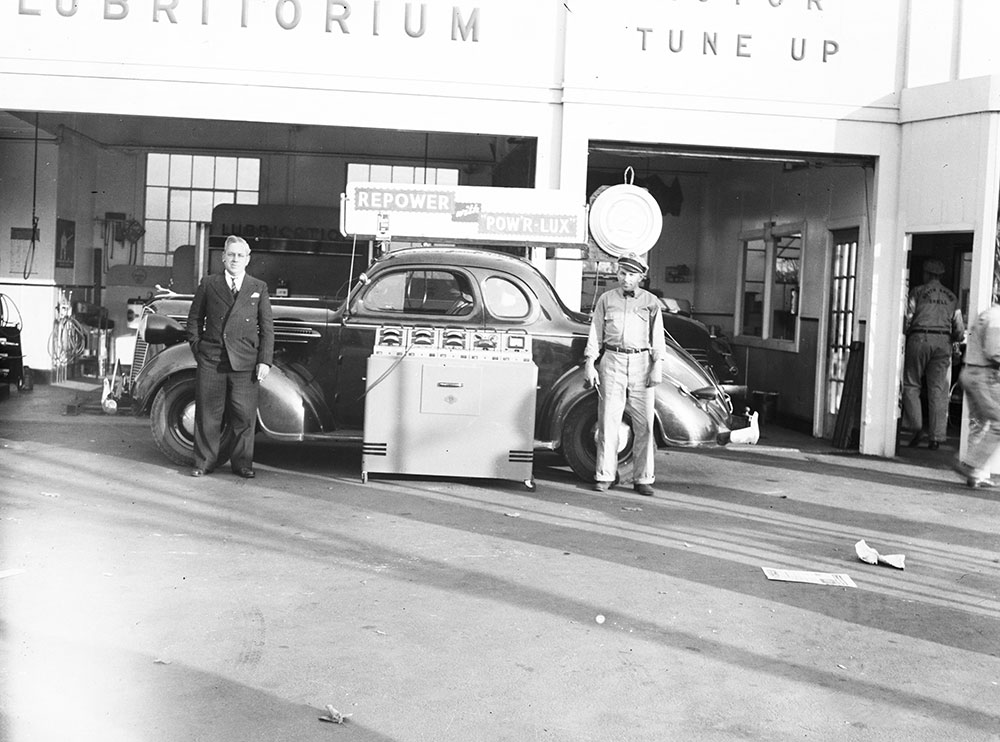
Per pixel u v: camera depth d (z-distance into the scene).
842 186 12.88
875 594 6.31
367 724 4.13
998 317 9.94
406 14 11.41
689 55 11.59
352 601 5.71
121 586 5.81
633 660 4.98
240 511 7.78
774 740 4.13
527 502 8.55
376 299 9.45
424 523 7.63
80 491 8.25
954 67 11.71
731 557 7.04
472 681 4.62
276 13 11.36
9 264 16.27
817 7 11.70
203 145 18.08
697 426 9.37
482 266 9.50
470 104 11.51
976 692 4.76
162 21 11.32
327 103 11.41
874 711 4.48
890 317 11.94
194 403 9.41
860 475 10.61
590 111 11.49
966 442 10.78
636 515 8.23
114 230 18.28
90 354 17.50
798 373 14.09
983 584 6.64
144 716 4.12
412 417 8.95
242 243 8.91
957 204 11.08
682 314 14.96
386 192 9.68
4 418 12.15
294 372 9.33
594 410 9.43
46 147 16.23
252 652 4.88
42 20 11.28
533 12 11.50
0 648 4.80
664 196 18.30
